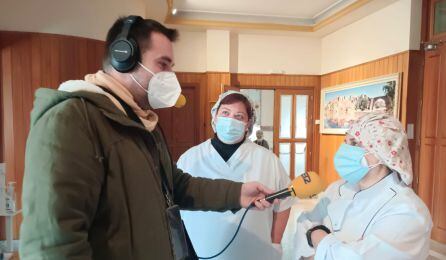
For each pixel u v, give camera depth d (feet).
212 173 4.56
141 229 2.44
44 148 2.04
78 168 2.10
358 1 13.80
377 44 14.43
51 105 2.27
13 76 10.63
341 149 3.90
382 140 3.43
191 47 18.13
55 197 1.95
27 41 10.68
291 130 19.35
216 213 4.40
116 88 2.68
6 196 7.73
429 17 12.18
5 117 10.64
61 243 1.94
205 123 18.29
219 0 14.89
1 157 10.66
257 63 18.75
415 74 12.52
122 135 2.50
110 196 2.32
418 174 12.35
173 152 18.37
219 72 17.87
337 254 3.29
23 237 1.96
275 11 16.47
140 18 2.83
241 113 4.49
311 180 3.73
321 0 14.88
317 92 19.39
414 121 12.52
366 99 14.98
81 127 2.21
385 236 3.19
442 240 11.16
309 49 19.20
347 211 3.84
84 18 11.25
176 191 3.81
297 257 3.94
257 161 4.60
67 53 11.03
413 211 3.22
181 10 16.33
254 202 3.73
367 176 3.73
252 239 4.31
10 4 10.52
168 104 3.00
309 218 4.28
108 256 2.30
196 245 4.48
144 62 2.78
